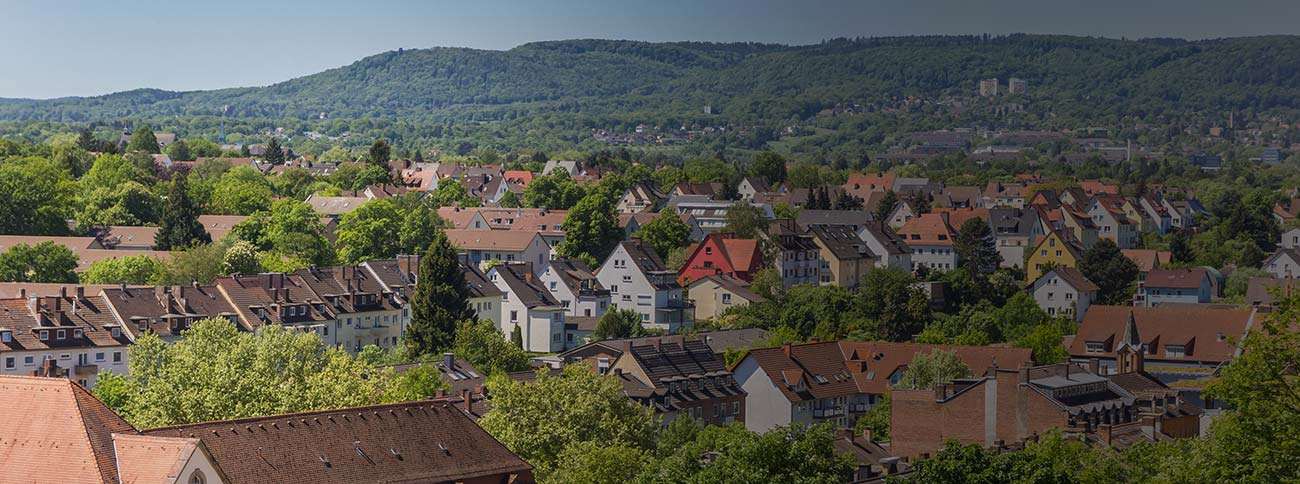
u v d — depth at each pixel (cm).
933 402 19788
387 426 13862
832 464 14050
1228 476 11944
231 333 19900
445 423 14262
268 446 13000
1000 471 13825
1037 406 19362
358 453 13462
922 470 14175
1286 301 12231
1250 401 12075
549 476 16200
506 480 14200
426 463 13800
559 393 17388
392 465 13575
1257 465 11694
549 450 17150
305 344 18562
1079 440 17512
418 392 19225
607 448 16100
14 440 12000
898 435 19900
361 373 18350
